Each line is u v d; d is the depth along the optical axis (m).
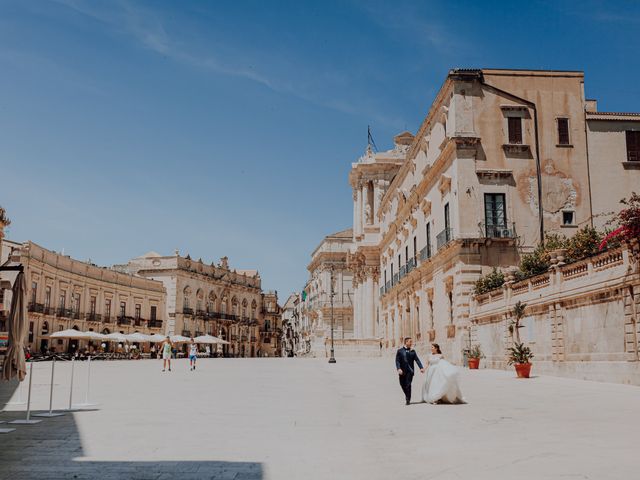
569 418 11.58
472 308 33.03
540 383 20.12
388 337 62.16
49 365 42.50
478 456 8.12
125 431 10.48
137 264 92.44
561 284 22.72
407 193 51.41
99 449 8.83
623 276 18.56
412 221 48.34
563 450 8.38
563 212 34.41
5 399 16.36
